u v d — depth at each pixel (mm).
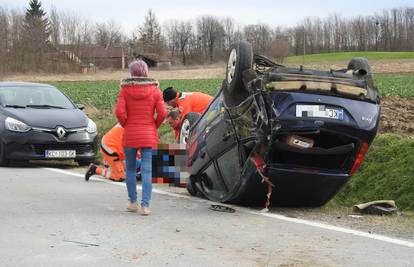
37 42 85438
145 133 7566
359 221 7461
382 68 69938
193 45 111000
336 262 5445
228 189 8570
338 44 112062
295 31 104562
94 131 13430
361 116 7414
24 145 12625
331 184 7855
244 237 6395
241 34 90875
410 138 12195
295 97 7285
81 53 90000
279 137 7480
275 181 7734
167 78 66000
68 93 36094
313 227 6977
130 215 7535
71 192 9375
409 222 7422
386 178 10602
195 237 6352
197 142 9258
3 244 5930
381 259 5551
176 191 9906
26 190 9469
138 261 5391
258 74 7789
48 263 5289
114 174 10805
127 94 7555
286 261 5461
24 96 13875
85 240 6133
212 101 9156
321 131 7379
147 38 110812
